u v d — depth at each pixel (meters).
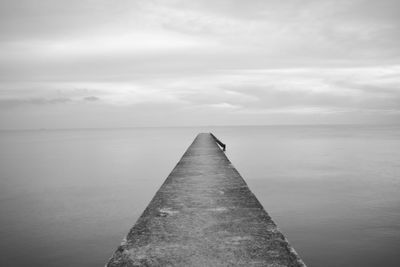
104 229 17.36
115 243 15.43
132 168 40.50
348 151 55.91
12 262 13.40
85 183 30.73
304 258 12.70
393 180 27.42
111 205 22.34
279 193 22.91
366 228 15.77
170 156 55.59
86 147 84.69
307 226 16.12
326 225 16.23
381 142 81.62
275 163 39.62
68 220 18.86
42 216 19.62
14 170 39.66
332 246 13.71
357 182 26.72
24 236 16.30
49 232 16.81
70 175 35.59
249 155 49.84
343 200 20.89
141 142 104.44
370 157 45.72
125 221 18.73
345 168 34.88
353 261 12.37
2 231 17.05
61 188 28.38
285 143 80.00
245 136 131.62
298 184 26.09
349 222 16.62
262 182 27.12
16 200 23.86
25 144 107.12
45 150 75.75
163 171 37.91
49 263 13.21
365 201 20.61
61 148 82.38
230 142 86.19
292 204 20.03
